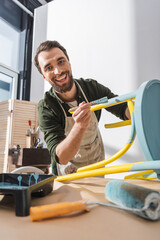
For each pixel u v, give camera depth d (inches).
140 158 69.7
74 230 11.8
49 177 20.6
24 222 13.1
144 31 75.0
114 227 12.1
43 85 105.8
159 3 73.0
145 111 22.6
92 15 88.2
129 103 26.2
